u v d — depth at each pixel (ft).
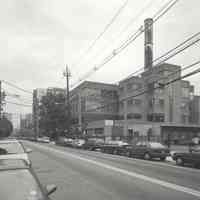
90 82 220.43
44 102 202.69
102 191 27.32
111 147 87.30
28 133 376.89
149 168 46.26
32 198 10.73
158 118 184.44
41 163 51.98
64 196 25.17
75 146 122.83
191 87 226.79
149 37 167.32
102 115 219.61
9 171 13.47
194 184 31.27
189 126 176.45
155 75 173.78
